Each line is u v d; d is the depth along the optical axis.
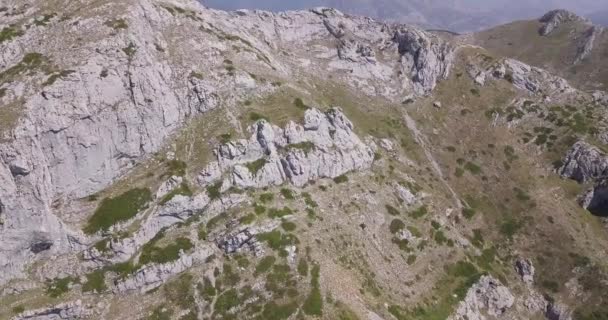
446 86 155.75
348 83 147.00
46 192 77.69
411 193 115.69
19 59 86.88
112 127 86.69
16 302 71.25
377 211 105.19
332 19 164.12
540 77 163.38
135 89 90.62
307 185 99.88
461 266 107.25
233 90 105.31
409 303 91.69
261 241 84.75
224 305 77.38
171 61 102.88
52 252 77.19
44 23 92.94
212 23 121.81
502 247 118.56
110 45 91.81
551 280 114.06
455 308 97.50
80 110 82.62
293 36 157.12
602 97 162.00
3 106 78.00
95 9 98.69
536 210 126.38
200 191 88.31
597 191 131.62
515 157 139.50
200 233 85.12
